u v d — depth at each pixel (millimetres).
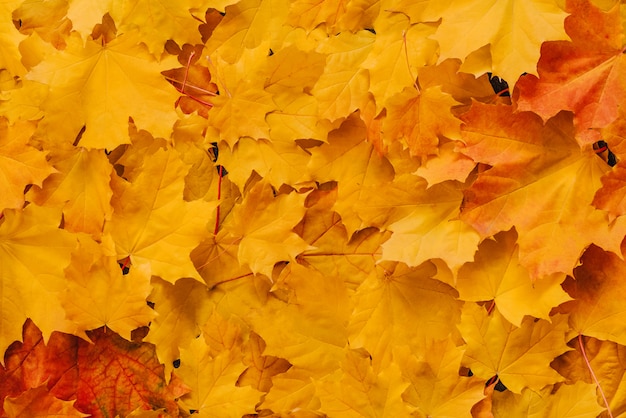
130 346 1678
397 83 1630
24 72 1664
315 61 1644
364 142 1657
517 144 1604
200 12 1646
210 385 1662
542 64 1584
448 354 1637
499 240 1638
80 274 1637
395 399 1636
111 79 1646
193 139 1671
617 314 1635
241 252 1656
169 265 1649
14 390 1667
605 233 1596
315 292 1659
